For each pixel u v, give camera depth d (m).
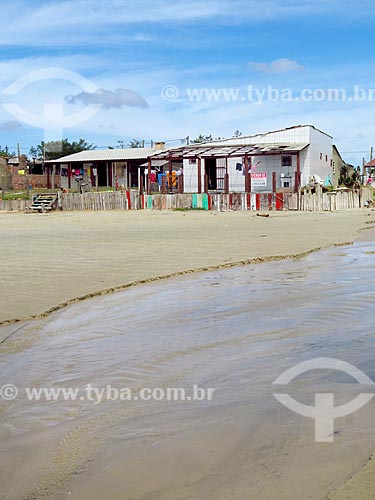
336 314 6.67
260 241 15.81
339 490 2.66
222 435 3.36
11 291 8.20
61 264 11.05
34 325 6.36
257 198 37.62
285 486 2.74
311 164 42.12
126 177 52.53
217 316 6.71
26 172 57.34
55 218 31.61
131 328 6.19
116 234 18.98
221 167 44.06
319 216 29.86
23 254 12.77
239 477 2.85
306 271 10.22
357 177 54.53
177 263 11.21
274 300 7.59
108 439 3.37
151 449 3.20
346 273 9.88
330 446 3.14
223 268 10.77
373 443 3.15
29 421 3.69
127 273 9.92
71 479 2.91
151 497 2.70
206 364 4.84
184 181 45.62
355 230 19.72
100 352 5.27
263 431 3.39
